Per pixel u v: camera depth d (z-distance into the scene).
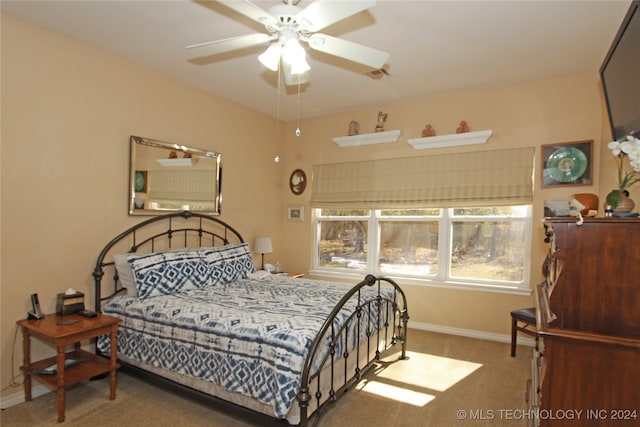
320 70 3.29
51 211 2.64
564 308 1.52
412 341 3.70
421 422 2.27
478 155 3.78
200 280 3.14
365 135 4.31
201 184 3.82
